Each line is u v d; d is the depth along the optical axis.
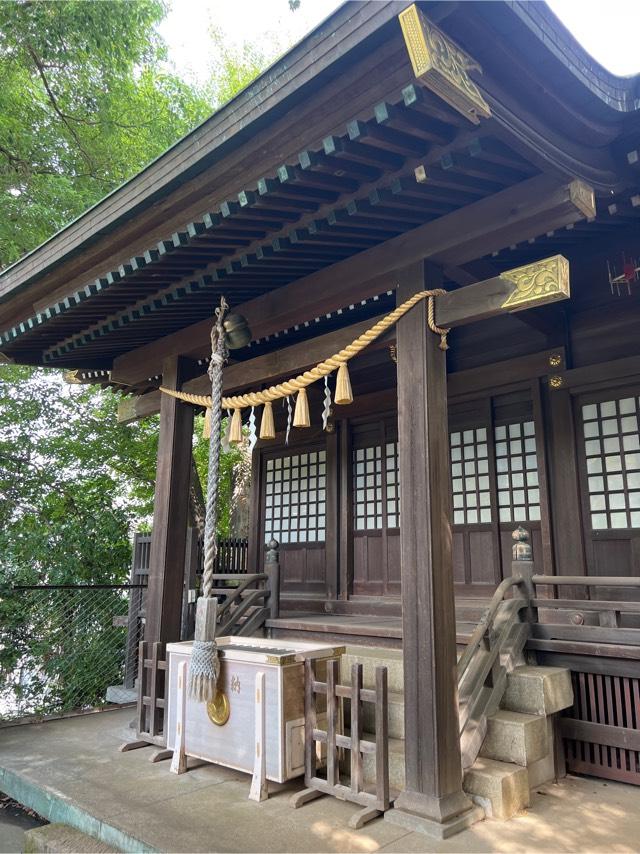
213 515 3.45
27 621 5.65
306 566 6.74
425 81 1.96
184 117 11.23
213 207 3.15
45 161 9.52
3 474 9.66
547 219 2.88
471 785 2.98
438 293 3.23
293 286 3.99
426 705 2.81
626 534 4.41
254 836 2.64
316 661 3.29
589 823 2.83
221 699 3.38
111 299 4.26
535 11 2.09
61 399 10.28
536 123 2.46
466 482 5.43
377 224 3.25
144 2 8.55
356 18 2.12
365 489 6.34
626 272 4.27
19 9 7.88
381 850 2.50
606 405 4.66
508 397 5.25
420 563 2.97
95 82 9.68
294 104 2.51
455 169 2.64
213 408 3.62
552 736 3.55
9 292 4.33
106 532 7.36
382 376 6.28
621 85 2.63
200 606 3.31
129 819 2.85
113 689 5.89
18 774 3.57
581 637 3.67
